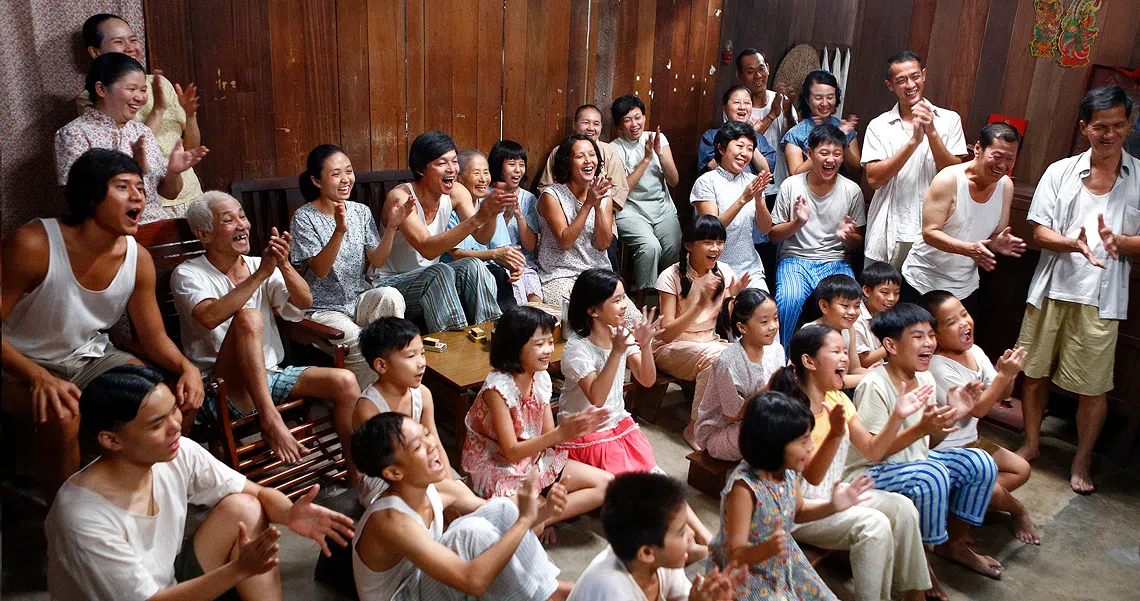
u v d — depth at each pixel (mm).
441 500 2854
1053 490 4125
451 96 5234
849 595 3191
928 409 3012
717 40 6457
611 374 3225
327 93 4680
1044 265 4227
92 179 2838
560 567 3172
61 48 3816
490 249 4551
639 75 6137
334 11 4590
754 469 2605
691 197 5441
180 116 4055
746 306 3543
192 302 3287
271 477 3271
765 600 2596
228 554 2482
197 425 3211
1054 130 5125
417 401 3156
